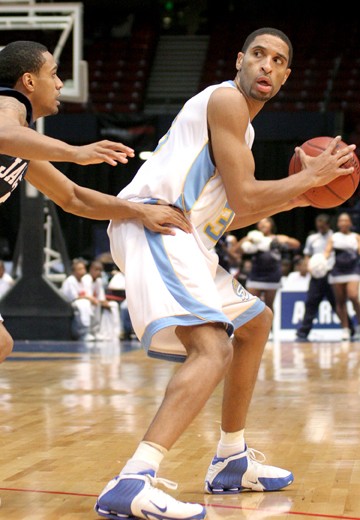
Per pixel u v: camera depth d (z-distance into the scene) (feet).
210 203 12.48
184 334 11.69
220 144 11.95
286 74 12.66
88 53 93.40
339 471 14.61
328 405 23.58
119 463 15.37
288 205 13.37
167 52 95.61
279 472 13.37
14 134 11.12
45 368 35.01
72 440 17.95
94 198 12.76
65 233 65.72
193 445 17.28
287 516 11.54
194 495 13.07
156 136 67.87
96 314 53.88
